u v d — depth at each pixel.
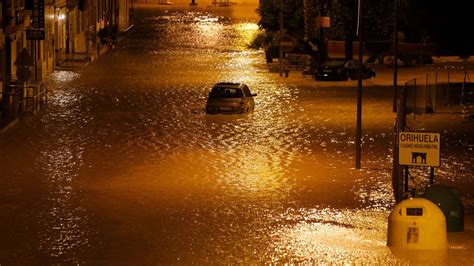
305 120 69.94
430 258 30.86
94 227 36.97
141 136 61.50
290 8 134.00
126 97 82.62
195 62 118.56
